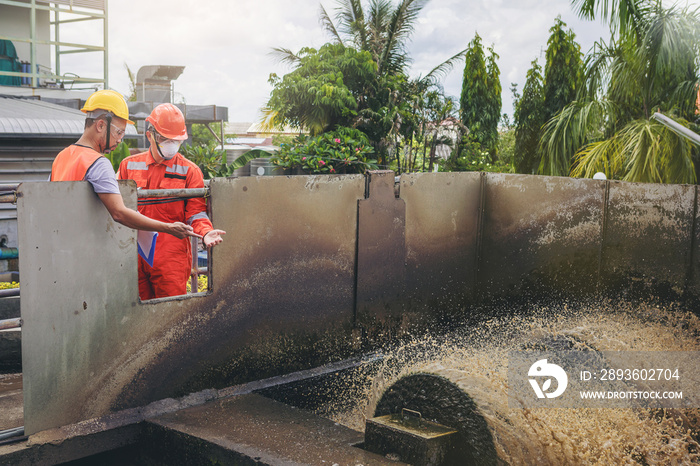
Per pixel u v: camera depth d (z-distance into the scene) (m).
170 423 3.16
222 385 3.64
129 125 9.82
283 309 3.91
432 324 4.86
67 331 2.96
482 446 2.86
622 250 6.07
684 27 9.05
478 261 5.11
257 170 17.03
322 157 14.76
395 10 18.14
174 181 3.77
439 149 19.41
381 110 16.95
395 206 4.47
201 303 3.49
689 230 6.41
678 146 8.75
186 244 3.78
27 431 2.87
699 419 3.60
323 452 2.87
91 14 14.11
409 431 2.88
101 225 3.04
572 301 5.77
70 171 3.03
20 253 2.77
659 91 9.54
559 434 3.00
